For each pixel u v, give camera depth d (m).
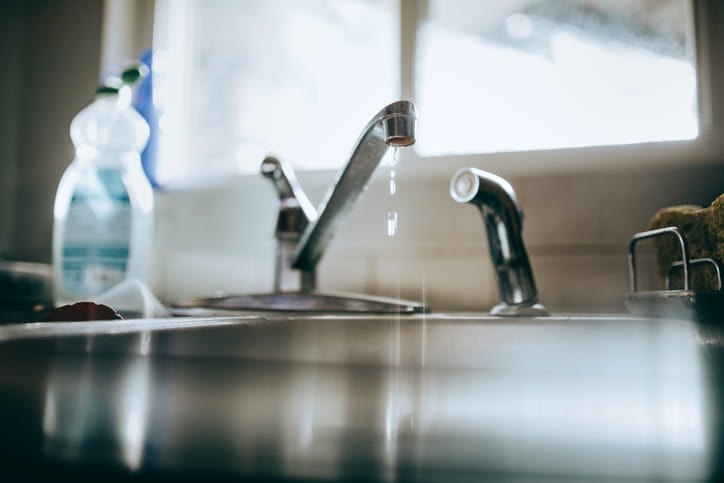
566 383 0.42
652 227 0.67
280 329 0.57
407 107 0.52
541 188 0.84
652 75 0.90
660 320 0.54
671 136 0.88
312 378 0.42
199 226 1.08
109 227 0.97
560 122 0.95
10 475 0.16
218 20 1.24
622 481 0.15
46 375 0.33
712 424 0.24
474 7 1.02
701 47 0.80
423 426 0.25
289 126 1.14
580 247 0.81
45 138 1.21
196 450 0.19
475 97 0.99
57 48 1.23
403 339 0.59
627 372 0.54
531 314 0.63
